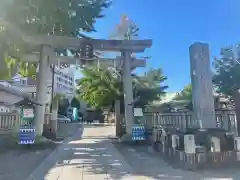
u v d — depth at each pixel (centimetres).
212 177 596
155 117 1448
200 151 696
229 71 1272
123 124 1628
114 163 784
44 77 1276
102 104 1952
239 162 720
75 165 752
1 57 1130
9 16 977
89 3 1252
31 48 1329
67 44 1279
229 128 1040
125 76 1398
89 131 2084
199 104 827
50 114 1586
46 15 1104
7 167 725
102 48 1338
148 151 1045
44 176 621
